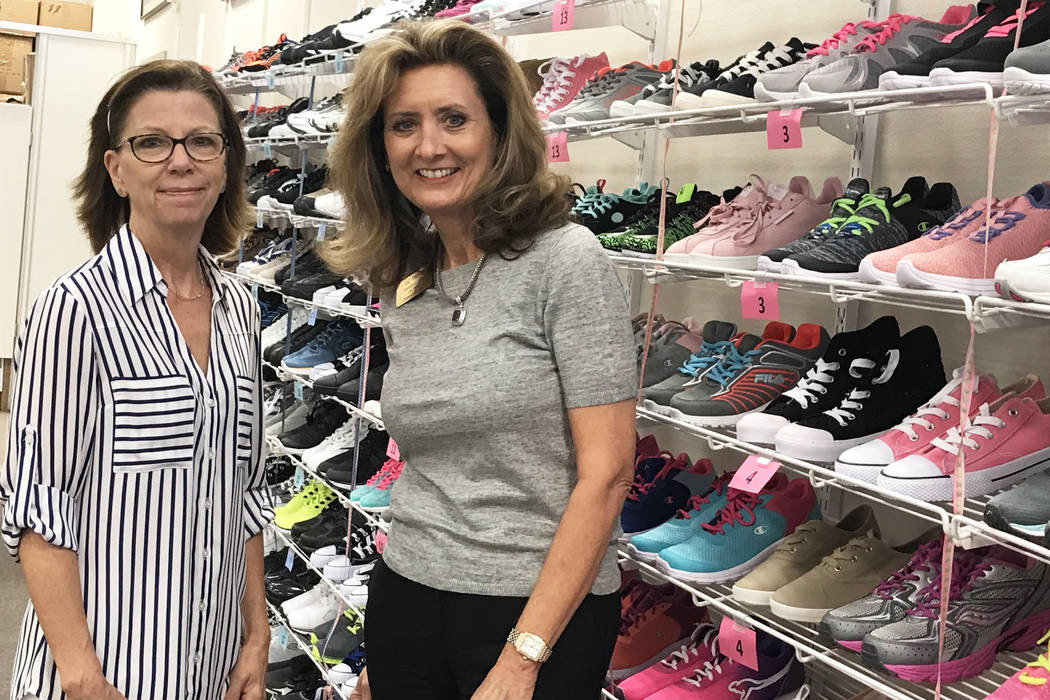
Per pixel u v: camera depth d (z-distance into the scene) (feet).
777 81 5.33
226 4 18.71
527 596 4.31
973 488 4.42
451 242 4.74
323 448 10.25
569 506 4.15
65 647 4.17
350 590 8.85
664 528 6.07
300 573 10.57
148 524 4.38
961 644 4.46
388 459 9.39
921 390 5.31
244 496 5.16
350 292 9.80
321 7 14.64
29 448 4.10
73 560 4.22
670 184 8.17
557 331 4.21
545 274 4.30
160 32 23.11
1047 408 4.90
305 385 10.63
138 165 4.42
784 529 5.98
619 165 8.86
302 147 11.28
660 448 8.23
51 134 21.86
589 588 4.22
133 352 4.35
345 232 5.18
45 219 21.97
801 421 5.16
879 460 4.67
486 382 4.31
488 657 4.36
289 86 13.85
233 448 4.79
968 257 4.36
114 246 4.46
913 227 5.24
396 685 4.78
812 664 6.44
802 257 4.99
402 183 4.65
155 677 4.40
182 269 4.75
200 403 4.57
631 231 6.56
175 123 4.43
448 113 4.48
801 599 5.16
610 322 4.18
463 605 4.41
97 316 4.25
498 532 4.36
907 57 5.33
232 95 15.24
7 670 9.89
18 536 4.13
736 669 5.88
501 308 4.40
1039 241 4.43
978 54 4.32
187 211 4.50
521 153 4.45
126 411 4.31
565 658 4.31
